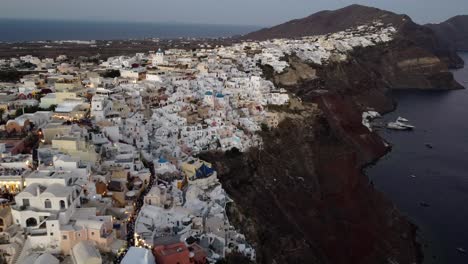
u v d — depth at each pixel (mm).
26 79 168375
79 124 108125
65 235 65000
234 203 103688
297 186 139875
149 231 72125
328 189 148625
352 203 140500
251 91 184375
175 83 179500
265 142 149500
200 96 167125
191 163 106938
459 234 122625
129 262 60312
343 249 116812
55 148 90375
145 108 144750
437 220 130000
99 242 65938
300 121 172500
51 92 143875
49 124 103688
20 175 76500
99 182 82250
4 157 85500
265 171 136375
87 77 175125
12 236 63844
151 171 99812
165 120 134750
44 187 71312
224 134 137250
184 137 128750
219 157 126500
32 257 61750
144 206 79625
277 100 180625
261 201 121250
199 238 76500
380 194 144375
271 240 103688
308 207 132125
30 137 101062
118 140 109625
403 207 137625
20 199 68062
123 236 71375
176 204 86188
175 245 68875
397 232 123562
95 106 117438
